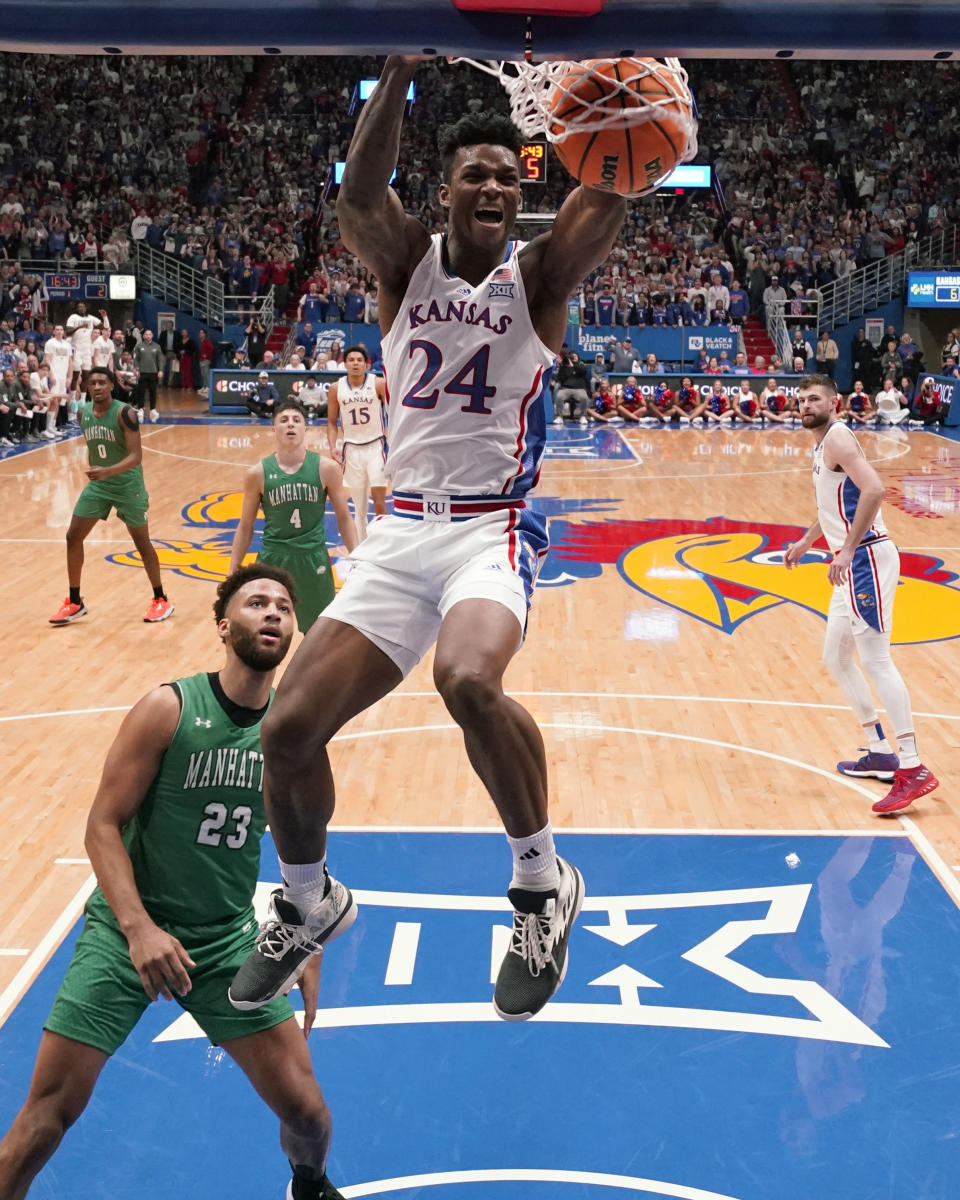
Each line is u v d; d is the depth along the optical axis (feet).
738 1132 13.69
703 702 27.81
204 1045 15.34
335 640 8.21
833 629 23.27
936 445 73.41
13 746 24.72
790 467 62.44
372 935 17.81
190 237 98.17
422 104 103.24
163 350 98.68
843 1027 15.69
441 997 16.31
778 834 21.27
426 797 22.62
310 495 25.12
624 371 87.71
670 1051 15.17
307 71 106.42
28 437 68.54
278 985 8.73
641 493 54.34
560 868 8.22
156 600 33.91
